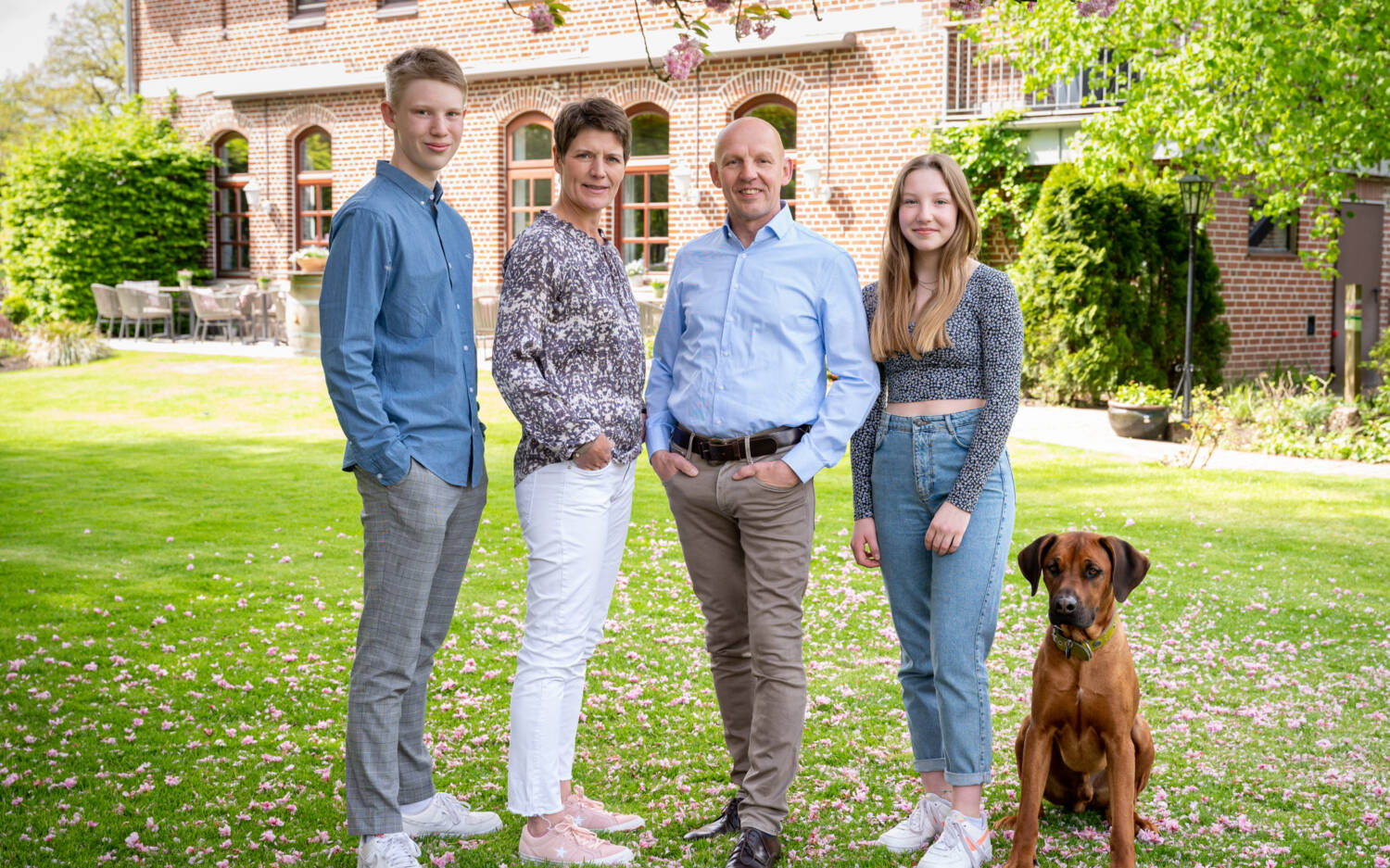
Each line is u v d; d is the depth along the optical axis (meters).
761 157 3.19
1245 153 10.11
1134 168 12.34
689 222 16.09
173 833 3.18
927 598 3.28
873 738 3.99
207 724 4.05
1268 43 9.21
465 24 17.73
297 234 19.91
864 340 3.21
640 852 3.13
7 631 5.10
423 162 3.03
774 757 3.10
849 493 8.65
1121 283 12.90
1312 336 15.88
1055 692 2.89
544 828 3.08
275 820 3.25
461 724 4.07
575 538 3.12
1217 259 14.54
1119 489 8.52
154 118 21.06
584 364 3.16
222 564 6.39
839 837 3.25
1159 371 13.27
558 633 3.13
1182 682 4.55
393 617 2.97
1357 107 9.41
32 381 14.36
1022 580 6.23
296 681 4.50
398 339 2.98
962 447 3.14
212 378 14.30
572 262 3.11
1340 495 8.36
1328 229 11.08
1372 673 4.64
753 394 3.18
